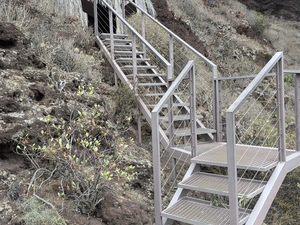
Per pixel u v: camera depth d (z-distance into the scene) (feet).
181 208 10.66
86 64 18.70
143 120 19.06
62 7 24.18
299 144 12.81
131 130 17.67
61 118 12.91
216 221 9.62
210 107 23.62
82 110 13.91
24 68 14.39
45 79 14.47
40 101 13.28
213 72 15.88
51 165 11.47
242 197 9.48
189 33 35.88
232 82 30.83
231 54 39.40
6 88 12.45
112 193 11.41
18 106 12.09
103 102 15.93
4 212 9.09
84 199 10.30
